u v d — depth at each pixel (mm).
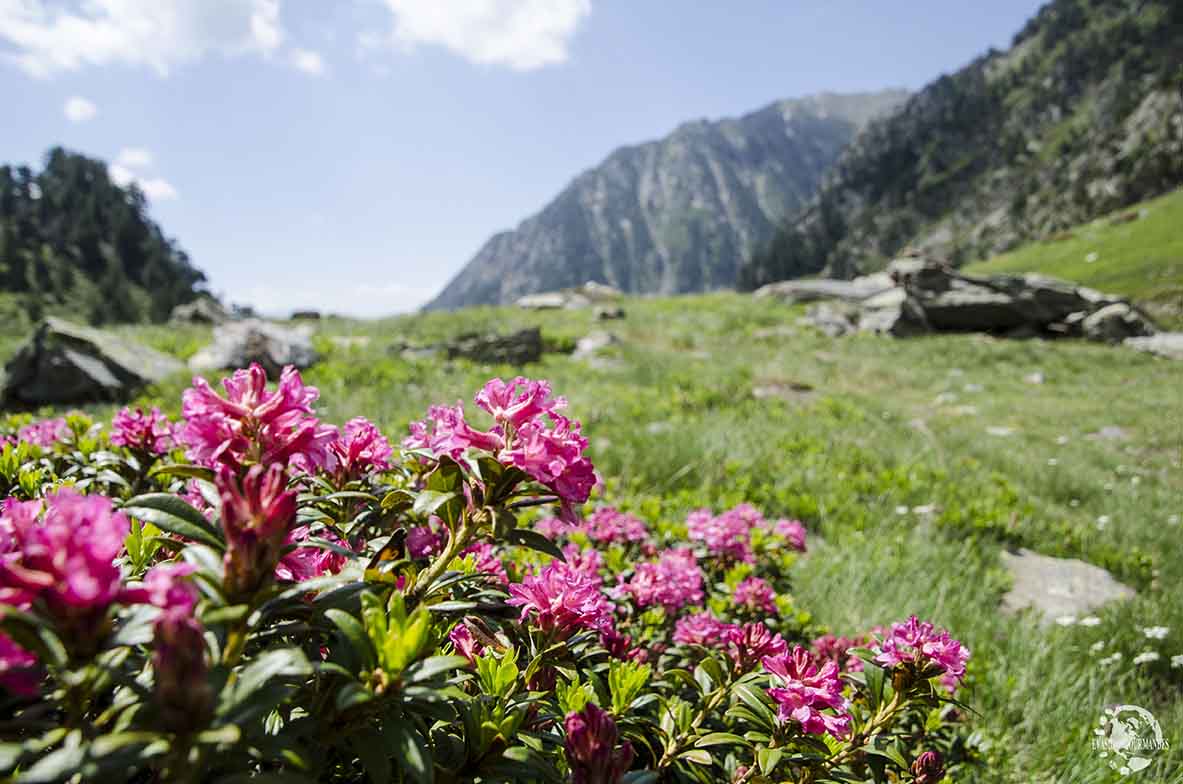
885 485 7230
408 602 1374
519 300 35250
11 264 116562
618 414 9961
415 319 23422
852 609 4355
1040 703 3418
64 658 843
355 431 1757
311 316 26469
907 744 2438
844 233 178875
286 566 1221
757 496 6602
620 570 3182
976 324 23250
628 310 27812
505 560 2652
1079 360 18719
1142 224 62156
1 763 778
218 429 1164
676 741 1664
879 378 16031
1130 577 5547
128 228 143875
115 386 9234
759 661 1855
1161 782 2906
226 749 877
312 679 1160
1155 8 158625
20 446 2326
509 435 1353
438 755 1230
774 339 20859
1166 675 3994
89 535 830
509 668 1336
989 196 152000
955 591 4902
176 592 851
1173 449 10383
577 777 1144
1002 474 8336
